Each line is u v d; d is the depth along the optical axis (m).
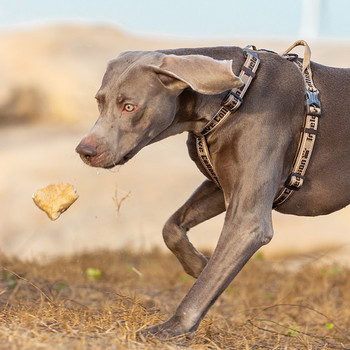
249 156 5.98
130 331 5.71
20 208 16.77
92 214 15.87
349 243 13.59
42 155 19.78
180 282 10.30
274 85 6.14
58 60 28.03
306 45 6.43
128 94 5.76
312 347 6.49
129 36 32.19
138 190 16.86
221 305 9.14
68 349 5.06
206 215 6.80
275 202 6.44
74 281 9.57
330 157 6.36
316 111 6.21
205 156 6.21
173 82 5.75
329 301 9.38
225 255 5.89
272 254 13.96
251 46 6.49
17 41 29.44
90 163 5.77
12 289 8.44
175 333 5.79
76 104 26.28
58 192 6.21
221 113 6.03
